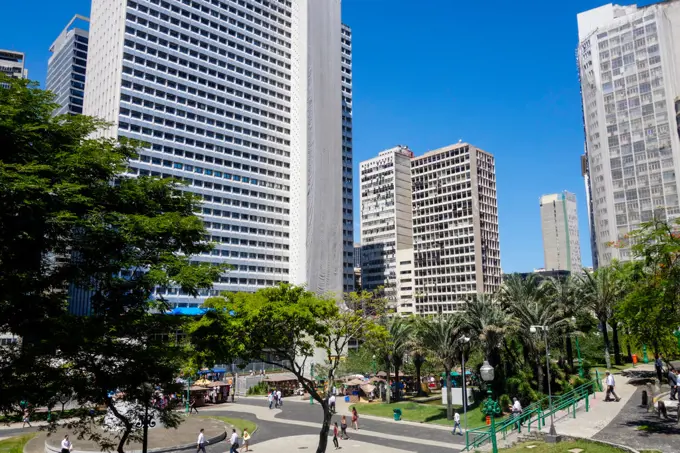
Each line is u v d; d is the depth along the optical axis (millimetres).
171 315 22141
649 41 128875
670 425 29969
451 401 51531
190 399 64500
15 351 17438
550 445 29172
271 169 139875
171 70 123562
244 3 141500
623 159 129750
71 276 18328
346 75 183125
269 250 135750
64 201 17609
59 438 42125
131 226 19344
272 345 30156
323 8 151875
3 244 16484
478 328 47250
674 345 38844
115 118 113688
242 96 137000
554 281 57656
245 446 39969
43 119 19703
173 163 120250
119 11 118625
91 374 19047
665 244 28828
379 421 51875
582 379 44750
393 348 61781
